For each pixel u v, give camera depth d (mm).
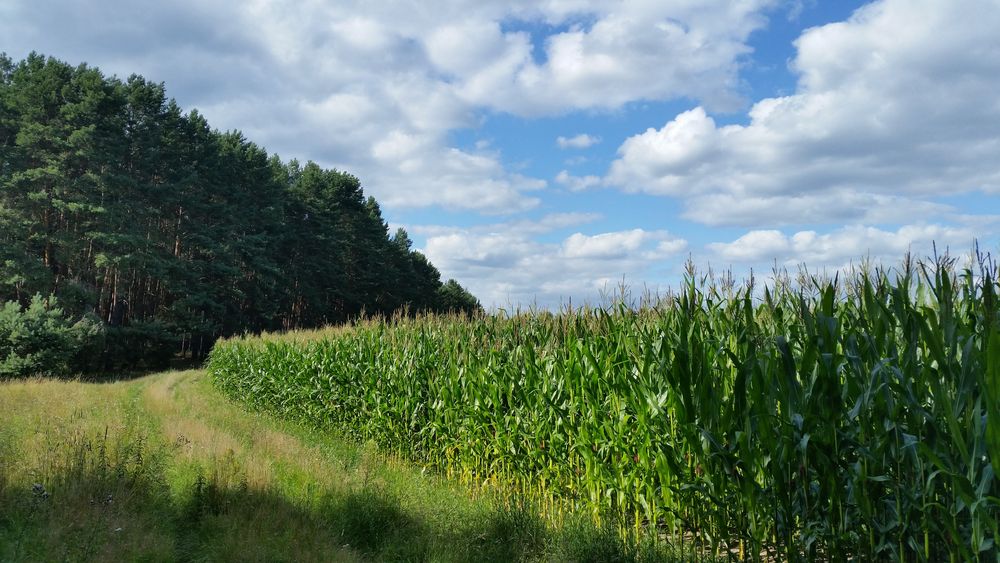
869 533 5008
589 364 8648
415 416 12891
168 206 52281
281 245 63000
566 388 9312
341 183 75500
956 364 4461
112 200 46094
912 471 4793
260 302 57625
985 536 4320
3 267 41625
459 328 14117
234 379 26203
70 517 6887
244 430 14984
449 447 11766
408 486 10047
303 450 12430
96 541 6379
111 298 47812
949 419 4195
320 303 64812
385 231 81938
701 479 6457
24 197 44719
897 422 4879
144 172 50031
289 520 7730
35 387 20969
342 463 11562
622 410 7801
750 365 5848
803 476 5316
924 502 4555
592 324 9578
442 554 7137
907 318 4762
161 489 8477
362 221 75125
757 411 5684
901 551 4746
